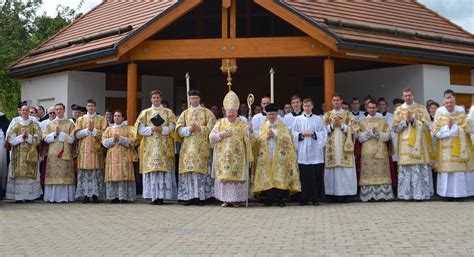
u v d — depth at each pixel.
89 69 15.38
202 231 7.61
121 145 11.36
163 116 11.20
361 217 8.70
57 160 11.64
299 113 11.27
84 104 15.16
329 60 12.61
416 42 13.90
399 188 11.21
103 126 11.72
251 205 10.82
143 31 12.68
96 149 11.56
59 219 9.03
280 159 10.54
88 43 14.37
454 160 10.89
